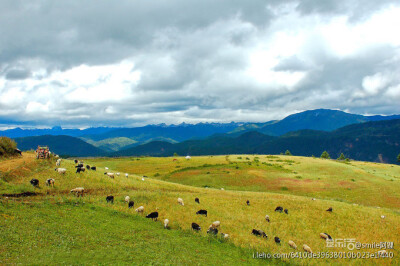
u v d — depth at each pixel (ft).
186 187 173.37
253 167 346.13
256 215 115.55
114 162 408.05
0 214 62.18
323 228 109.50
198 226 87.66
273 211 124.16
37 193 89.66
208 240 78.59
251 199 141.59
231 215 110.42
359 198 221.25
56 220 67.67
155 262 55.42
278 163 383.45
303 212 126.00
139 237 69.05
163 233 76.79
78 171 127.24
